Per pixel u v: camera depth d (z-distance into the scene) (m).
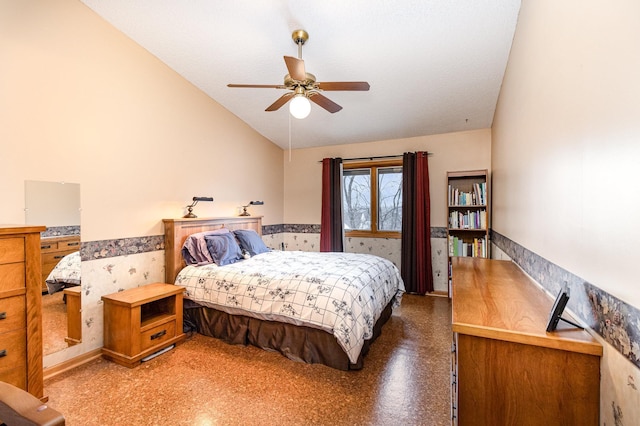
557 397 0.98
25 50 2.13
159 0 2.37
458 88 3.22
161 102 3.13
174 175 3.28
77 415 1.80
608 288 0.90
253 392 2.03
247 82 3.44
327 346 2.37
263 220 4.85
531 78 1.83
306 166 5.29
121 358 2.40
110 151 2.67
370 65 2.93
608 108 0.90
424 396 1.98
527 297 1.44
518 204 2.24
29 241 1.82
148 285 2.90
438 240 4.41
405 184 4.42
